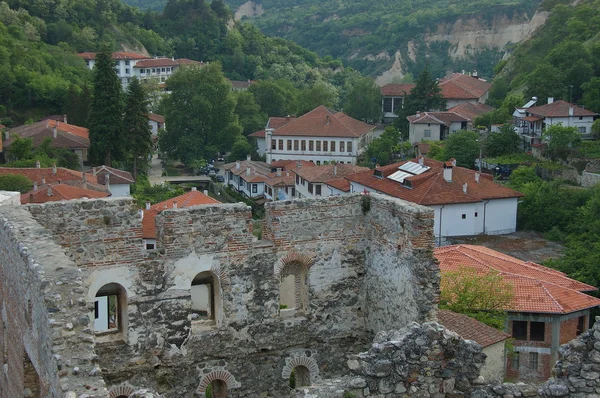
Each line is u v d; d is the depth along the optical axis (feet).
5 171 282.36
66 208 71.67
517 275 145.48
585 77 401.08
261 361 79.77
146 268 74.02
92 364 48.49
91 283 72.54
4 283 70.54
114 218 72.95
